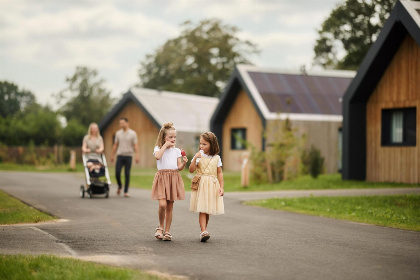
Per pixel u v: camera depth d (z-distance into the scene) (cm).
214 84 5953
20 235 864
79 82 5953
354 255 728
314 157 2169
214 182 850
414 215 1151
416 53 1870
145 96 3975
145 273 608
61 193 1672
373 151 2036
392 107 1959
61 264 630
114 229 952
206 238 831
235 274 616
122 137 1600
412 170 1894
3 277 582
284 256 720
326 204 1326
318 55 4566
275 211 1257
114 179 2398
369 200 1362
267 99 2838
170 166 866
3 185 1964
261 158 2111
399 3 1788
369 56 1942
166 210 865
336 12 4238
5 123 4447
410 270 638
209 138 856
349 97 2039
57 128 4466
